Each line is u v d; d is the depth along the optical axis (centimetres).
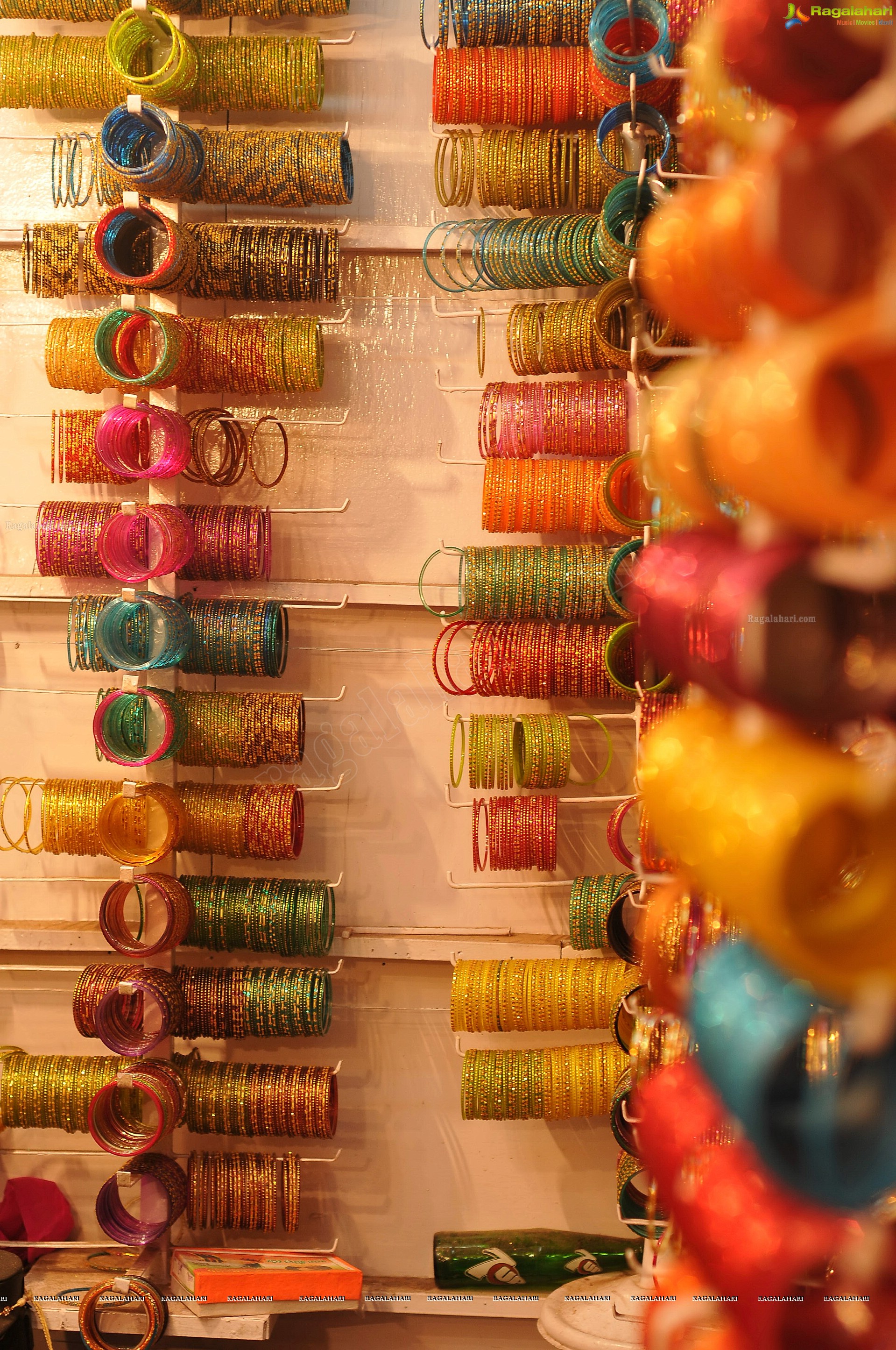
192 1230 274
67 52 262
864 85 70
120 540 250
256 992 254
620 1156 232
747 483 59
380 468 281
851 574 64
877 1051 64
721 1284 63
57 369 262
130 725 253
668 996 86
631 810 277
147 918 253
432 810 280
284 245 259
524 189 254
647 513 241
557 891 278
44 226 263
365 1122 278
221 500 282
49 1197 271
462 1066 252
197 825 256
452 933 276
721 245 64
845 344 54
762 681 66
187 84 251
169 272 244
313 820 280
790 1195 60
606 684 250
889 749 79
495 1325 268
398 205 279
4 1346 212
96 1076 254
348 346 281
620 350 228
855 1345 67
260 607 258
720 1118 73
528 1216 275
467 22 255
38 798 287
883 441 60
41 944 272
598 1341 210
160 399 261
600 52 212
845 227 63
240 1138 277
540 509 251
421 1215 276
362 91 279
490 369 280
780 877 57
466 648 279
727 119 73
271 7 264
